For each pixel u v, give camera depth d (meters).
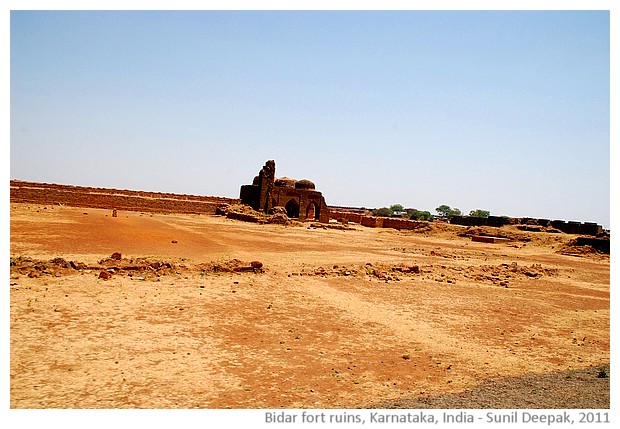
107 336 11.86
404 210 156.88
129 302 15.19
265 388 9.62
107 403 8.29
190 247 31.88
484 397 9.62
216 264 22.08
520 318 18.17
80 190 67.62
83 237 30.97
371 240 52.75
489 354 13.27
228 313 15.16
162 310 14.70
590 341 15.41
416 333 14.84
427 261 34.22
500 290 24.00
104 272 18.11
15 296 14.37
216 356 11.26
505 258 40.97
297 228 60.97
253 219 63.47
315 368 11.05
